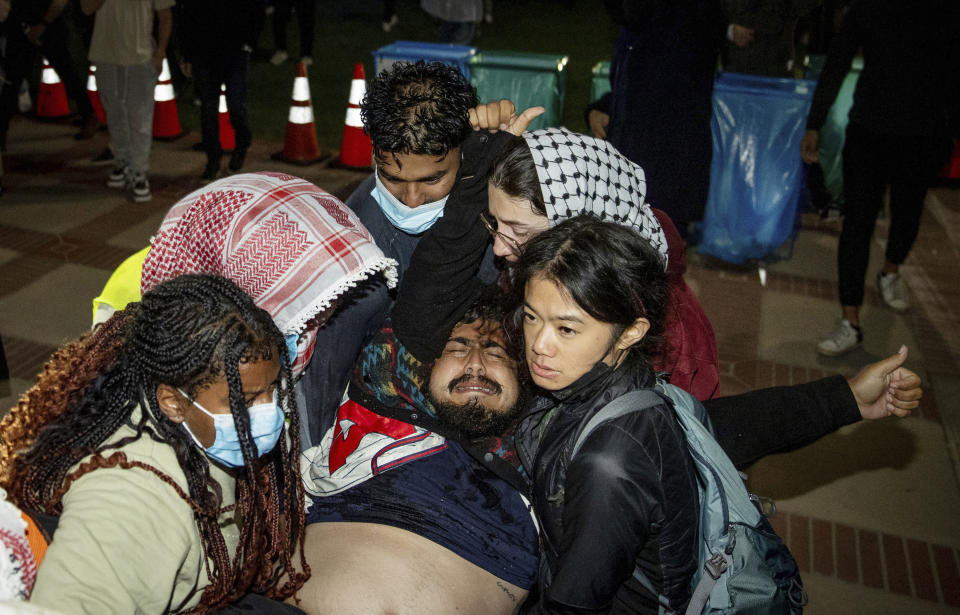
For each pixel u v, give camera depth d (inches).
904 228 202.2
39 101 320.5
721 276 224.7
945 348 193.3
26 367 164.2
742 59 257.3
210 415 57.1
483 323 76.9
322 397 84.6
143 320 56.7
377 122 77.5
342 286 71.9
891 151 176.1
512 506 79.4
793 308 209.6
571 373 63.2
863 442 160.7
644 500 61.5
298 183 76.7
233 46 251.0
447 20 331.9
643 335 64.1
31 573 53.8
